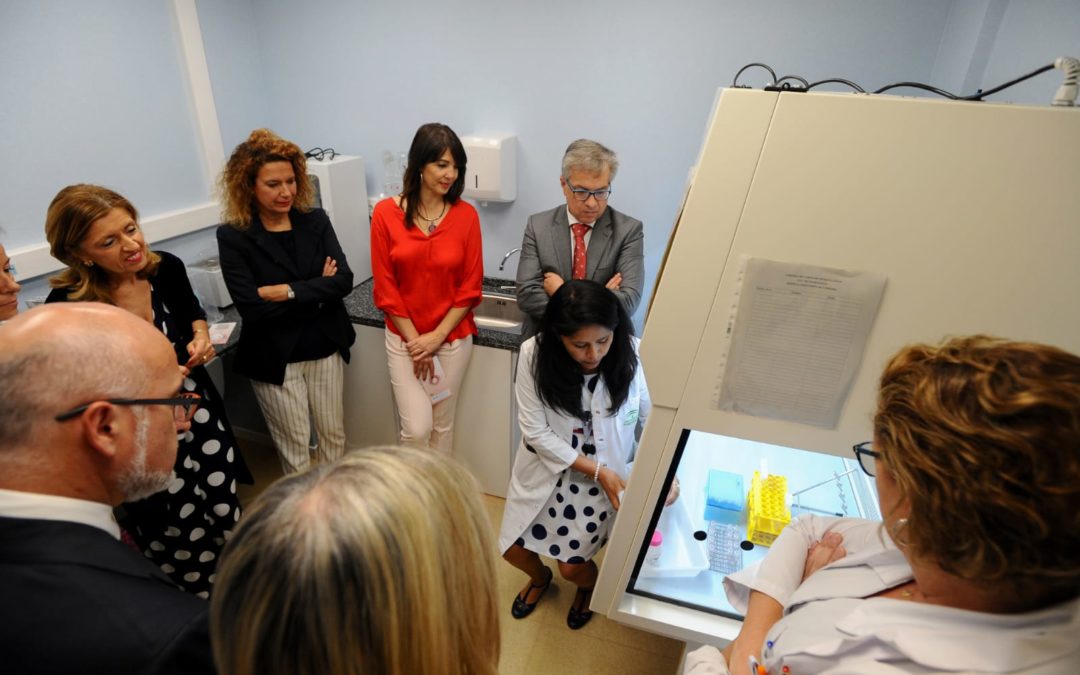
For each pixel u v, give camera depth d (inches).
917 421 18.8
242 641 18.2
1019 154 24.4
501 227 103.2
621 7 82.5
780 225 28.0
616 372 56.7
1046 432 16.0
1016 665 18.2
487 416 92.8
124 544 29.6
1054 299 26.4
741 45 80.8
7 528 25.9
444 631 19.4
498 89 92.7
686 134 87.7
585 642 74.3
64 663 24.2
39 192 73.9
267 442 113.8
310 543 17.5
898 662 21.0
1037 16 52.2
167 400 31.9
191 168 94.9
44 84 72.1
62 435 27.5
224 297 93.6
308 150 108.5
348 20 95.1
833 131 25.7
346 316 84.7
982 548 17.5
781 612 33.3
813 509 53.4
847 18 76.2
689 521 55.5
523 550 71.0
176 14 86.5
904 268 27.5
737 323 30.8
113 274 60.5
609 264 80.8
